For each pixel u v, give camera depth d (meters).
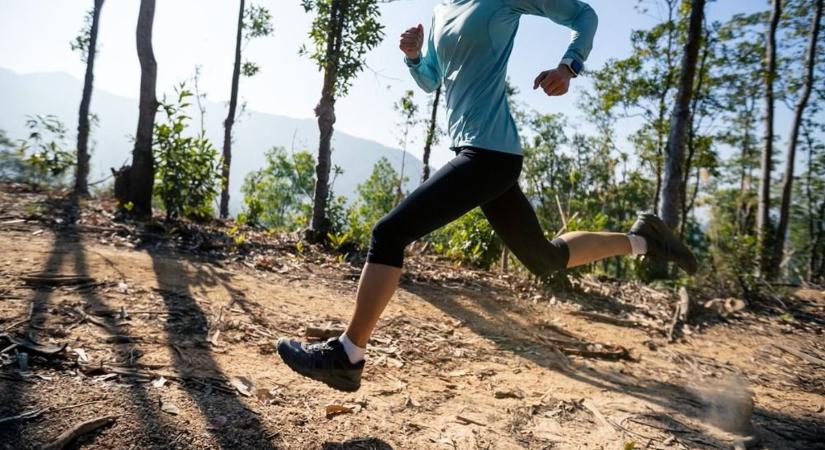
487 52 1.90
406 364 3.01
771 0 11.73
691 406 2.79
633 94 16.31
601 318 5.06
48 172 8.48
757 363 4.15
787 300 6.76
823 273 18.14
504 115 1.92
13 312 2.71
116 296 3.29
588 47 1.85
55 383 1.95
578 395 2.83
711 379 3.53
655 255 2.43
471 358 3.35
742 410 2.61
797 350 4.59
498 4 1.88
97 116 10.66
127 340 2.57
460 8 1.99
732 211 17.47
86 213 6.16
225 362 2.49
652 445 2.22
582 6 1.93
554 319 4.85
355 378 1.89
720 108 15.10
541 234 2.16
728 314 5.77
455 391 2.68
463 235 7.29
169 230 5.99
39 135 8.45
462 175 1.83
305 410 2.09
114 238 5.20
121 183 6.87
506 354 3.55
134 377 2.12
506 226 2.10
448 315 4.39
